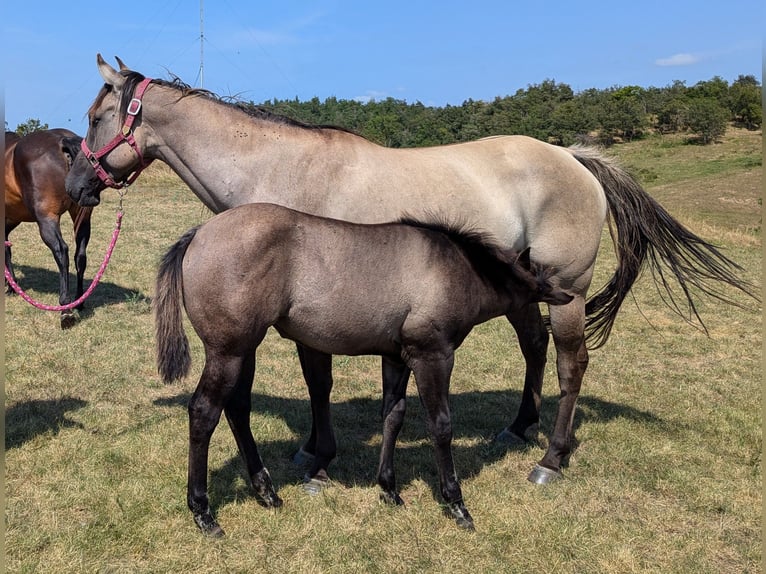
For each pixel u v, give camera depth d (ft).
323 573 10.26
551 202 14.08
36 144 22.41
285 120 12.96
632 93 325.83
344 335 10.89
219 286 9.93
